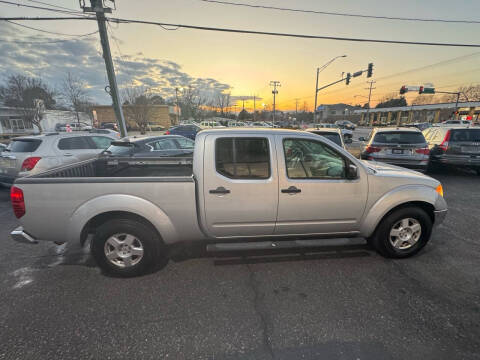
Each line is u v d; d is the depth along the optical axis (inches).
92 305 89.3
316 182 107.3
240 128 110.8
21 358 68.4
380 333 76.7
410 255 120.5
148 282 103.1
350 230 116.6
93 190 97.4
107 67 412.5
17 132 1339.8
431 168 346.9
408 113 2305.6
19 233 99.5
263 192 104.8
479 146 285.1
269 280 104.2
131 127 1574.8
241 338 75.3
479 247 132.0
